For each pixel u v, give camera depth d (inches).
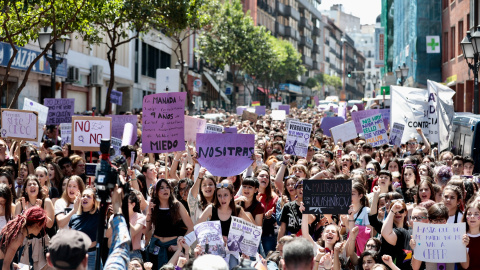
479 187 440.8
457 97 1489.9
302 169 418.3
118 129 610.2
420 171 439.8
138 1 836.6
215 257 166.4
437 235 282.2
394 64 2603.3
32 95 1115.9
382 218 332.8
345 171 512.7
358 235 329.4
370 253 288.5
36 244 316.5
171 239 332.8
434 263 291.4
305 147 541.3
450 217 322.3
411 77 1873.8
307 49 4638.3
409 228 316.8
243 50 2069.4
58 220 329.4
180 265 260.1
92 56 1430.9
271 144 613.3
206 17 1274.6
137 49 1797.5
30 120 488.4
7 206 318.7
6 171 377.4
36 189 340.8
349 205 302.4
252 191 350.9
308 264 179.8
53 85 753.6
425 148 646.5
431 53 1715.1
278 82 3329.2
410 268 303.6
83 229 311.9
